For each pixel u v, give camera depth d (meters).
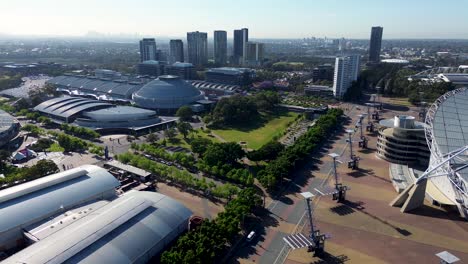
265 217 145.62
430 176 147.38
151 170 187.00
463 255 119.88
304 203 157.75
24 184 142.50
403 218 144.12
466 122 168.00
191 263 104.69
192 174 189.50
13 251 118.88
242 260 118.31
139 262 107.50
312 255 120.88
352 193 167.88
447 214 146.50
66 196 137.00
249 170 195.50
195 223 135.25
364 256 120.19
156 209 127.75
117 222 115.00
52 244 102.00
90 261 97.25
